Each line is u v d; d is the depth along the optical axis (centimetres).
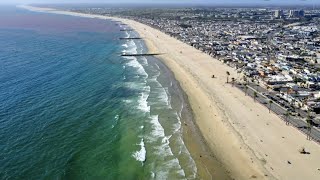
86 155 7700
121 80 14238
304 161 7638
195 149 8250
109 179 6844
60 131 8838
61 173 6900
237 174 7200
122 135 8825
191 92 12825
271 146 8356
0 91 11706
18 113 9838
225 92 12762
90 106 10819
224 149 8288
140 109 10781
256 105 11281
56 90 12281
